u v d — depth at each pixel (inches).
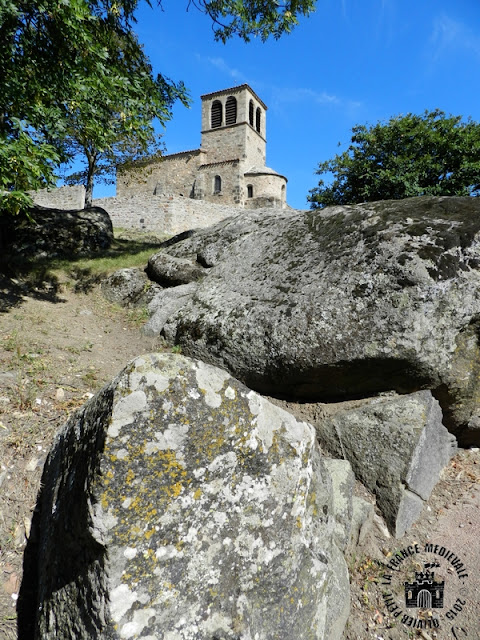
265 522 76.6
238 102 1355.8
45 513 85.6
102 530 60.8
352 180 660.7
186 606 65.6
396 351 130.3
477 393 143.2
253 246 207.0
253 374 155.6
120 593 60.4
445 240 139.7
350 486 117.0
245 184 1300.4
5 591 81.3
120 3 235.5
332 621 87.8
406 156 602.5
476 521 124.0
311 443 88.0
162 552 64.9
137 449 64.7
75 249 350.0
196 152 1333.7
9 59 173.9
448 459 148.4
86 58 191.3
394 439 125.8
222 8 251.3
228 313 169.6
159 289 238.7
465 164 569.6
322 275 156.3
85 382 143.5
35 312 208.1
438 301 132.3
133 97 219.0
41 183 178.4
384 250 146.1
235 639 67.8
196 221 883.4
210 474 71.0
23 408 118.3
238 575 71.9
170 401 68.7
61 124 186.1
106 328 211.8
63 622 67.1
